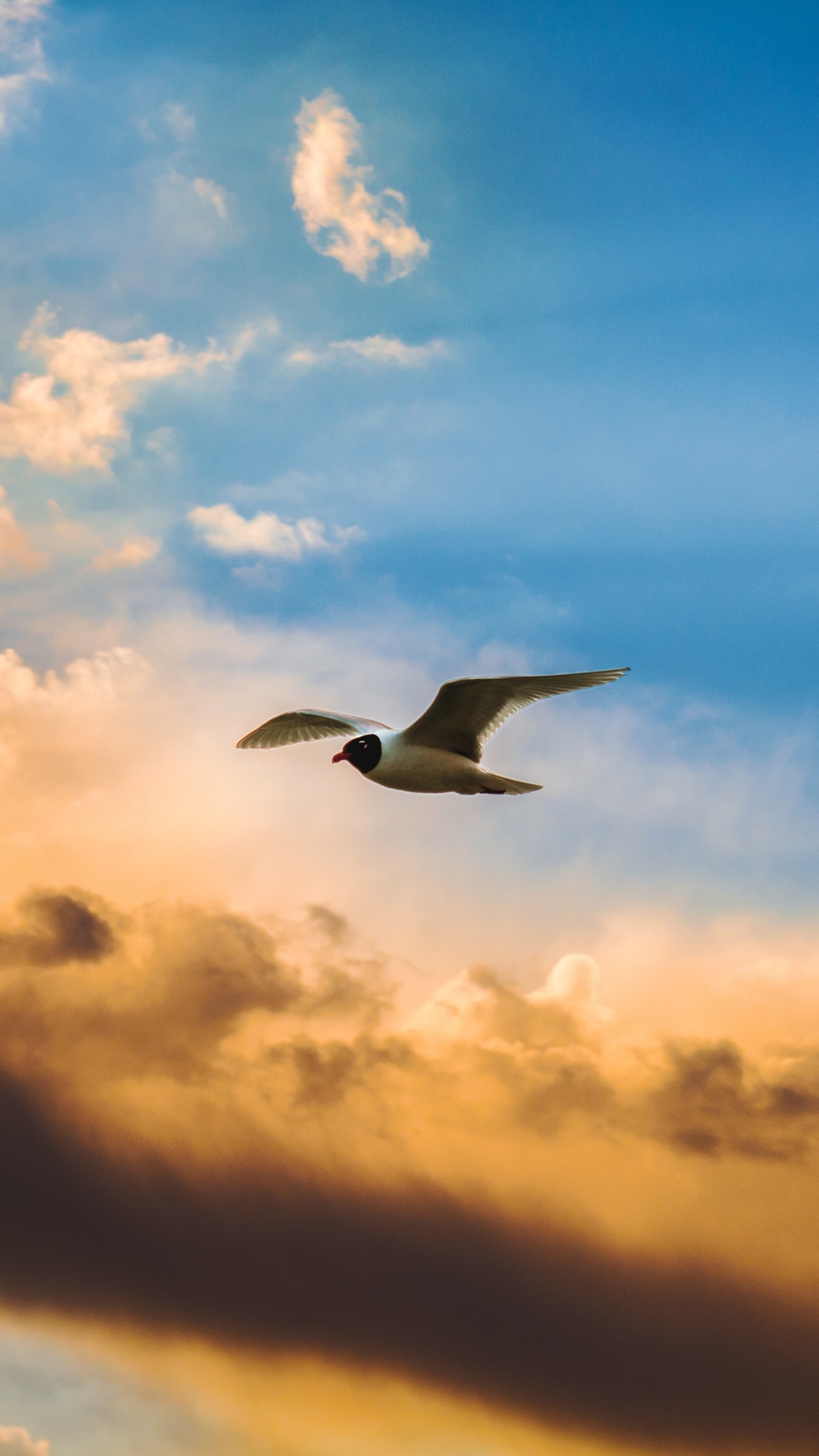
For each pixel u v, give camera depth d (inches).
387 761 265.7
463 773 263.7
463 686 247.1
